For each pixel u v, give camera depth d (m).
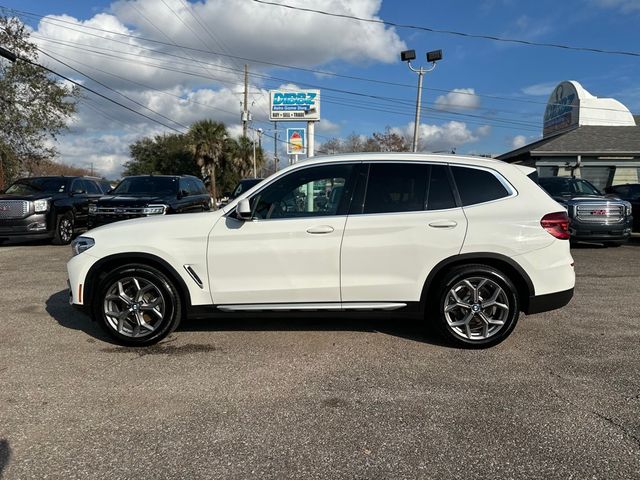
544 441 2.89
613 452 2.77
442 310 4.36
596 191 12.07
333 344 4.58
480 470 2.61
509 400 3.42
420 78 20.73
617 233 10.84
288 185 4.49
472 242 4.27
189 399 3.46
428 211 4.34
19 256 10.28
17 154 23.14
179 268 4.39
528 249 4.28
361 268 4.34
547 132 27.66
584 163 20.61
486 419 3.16
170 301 4.45
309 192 4.47
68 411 3.28
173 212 10.27
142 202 9.96
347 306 4.40
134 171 58.50
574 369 3.97
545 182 12.45
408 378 3.81
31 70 21.97
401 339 4.71
